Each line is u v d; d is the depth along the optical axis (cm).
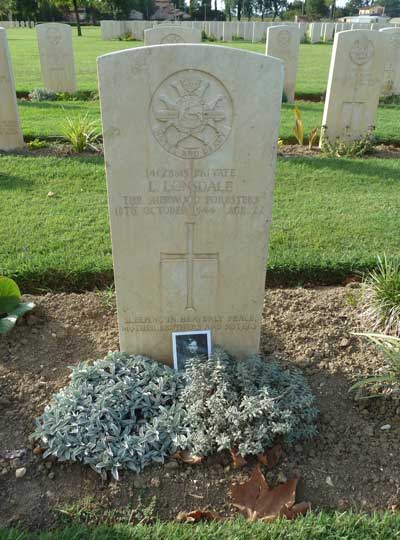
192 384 305
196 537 240
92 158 768
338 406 319
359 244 513
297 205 615
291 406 294
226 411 285
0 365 346
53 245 497
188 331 343
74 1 3572
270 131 280
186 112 272
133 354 350
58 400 305
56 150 818
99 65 259
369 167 760
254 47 2830
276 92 270
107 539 239
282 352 364
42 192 640
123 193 293
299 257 470
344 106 845
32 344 367
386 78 1381
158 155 283
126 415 305
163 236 308
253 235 311
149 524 254
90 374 320
